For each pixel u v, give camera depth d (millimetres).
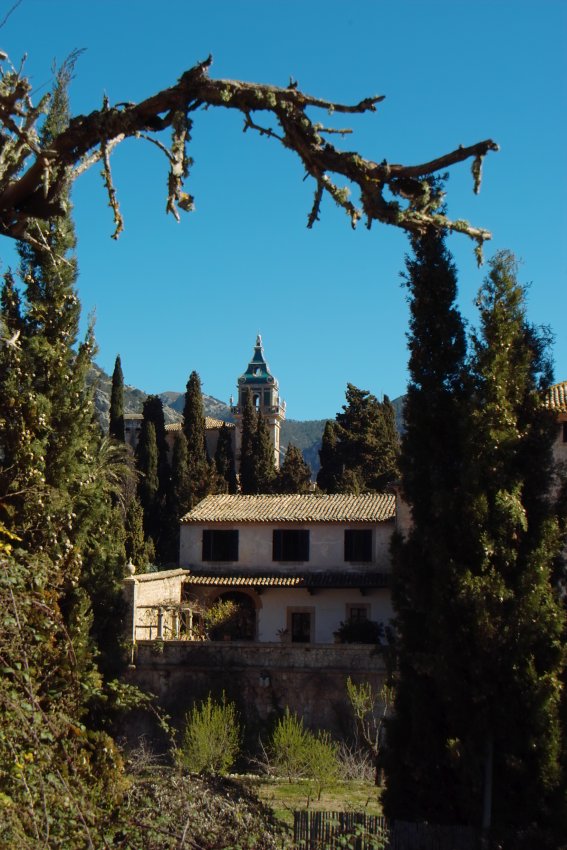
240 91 5098
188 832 9445
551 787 13383
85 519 15703
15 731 7270
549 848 12977
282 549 42250
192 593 42188
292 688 31703
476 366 14969
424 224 5105
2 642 7727
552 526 14523
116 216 5445
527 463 14797
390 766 14852
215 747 25969
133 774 14156
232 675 32031
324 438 74188
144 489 70000
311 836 12797
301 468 78312
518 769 13430
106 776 11039
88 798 8797
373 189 5090
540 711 13453
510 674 13703
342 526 41812
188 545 43094
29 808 6805
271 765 26297
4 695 7223
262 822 11547
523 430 14875
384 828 13094
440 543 14375
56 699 10477
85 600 15250
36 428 14641
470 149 4988
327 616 41312
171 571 39719
